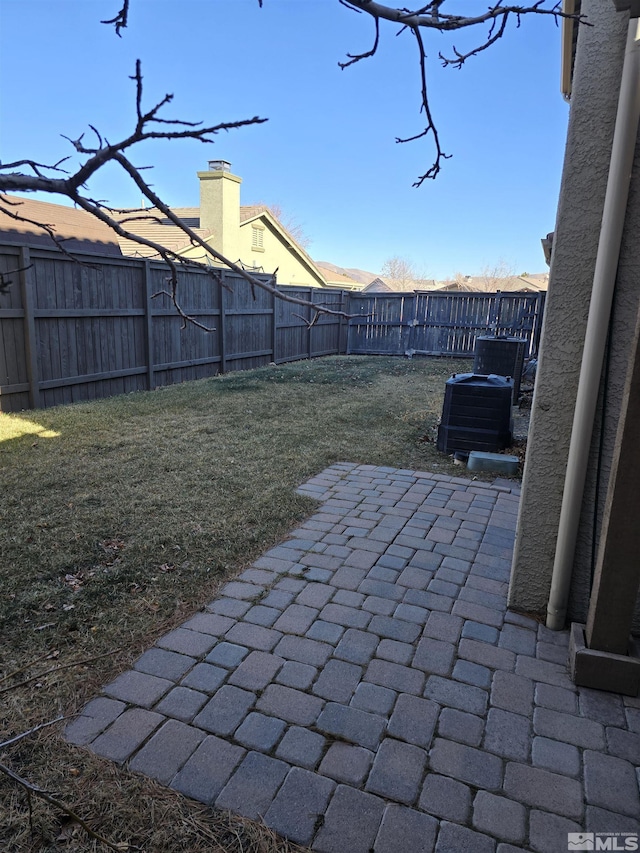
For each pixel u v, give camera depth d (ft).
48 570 9.81
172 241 41.83
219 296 33.32
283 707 6.69
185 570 9.88
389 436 19.53
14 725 6.32
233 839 5.09
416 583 9.55
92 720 6.44
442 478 15.17
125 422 20.53
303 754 6.03
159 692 6.89
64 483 14.05
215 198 60.18
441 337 47.19
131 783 5.63
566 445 8.05
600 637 7.09
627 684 7.00
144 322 27.68
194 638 7.96
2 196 3.49
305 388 29.22
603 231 7.03
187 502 12.96
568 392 7.88
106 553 10.45
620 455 6.56
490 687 7.11
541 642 8.05
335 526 11.85
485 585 9.53
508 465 15.74
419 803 5.49
